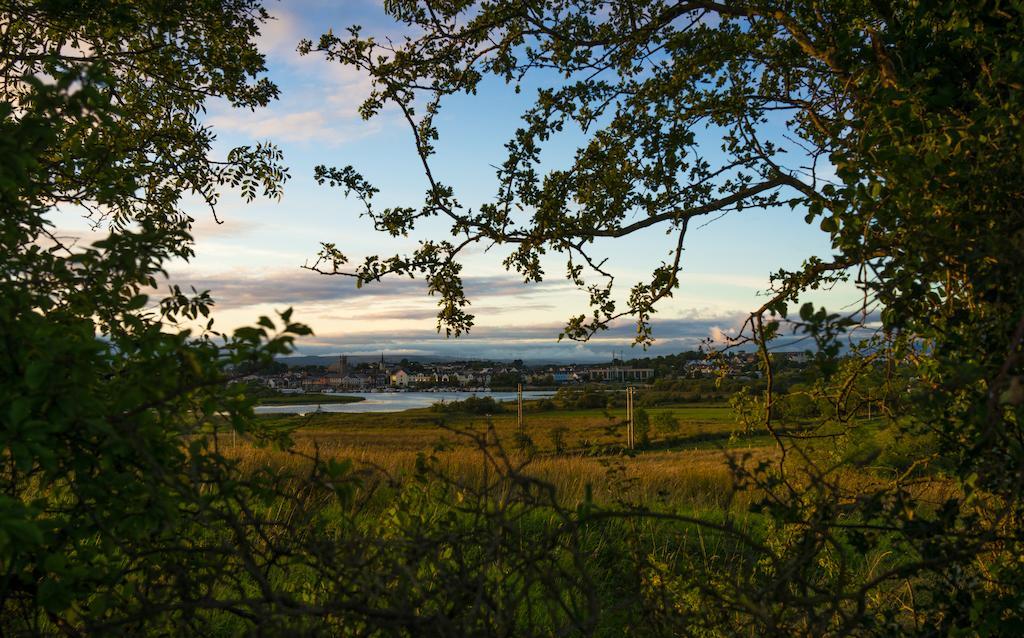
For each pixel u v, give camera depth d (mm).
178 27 5340
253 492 2430
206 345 2686
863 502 2514
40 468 2486
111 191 3584
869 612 2977
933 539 2510
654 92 4637
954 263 2420
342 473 2275
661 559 3395
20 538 1872
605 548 3367
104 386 2578
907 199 2354
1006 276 2279
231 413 2611
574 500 6992
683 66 4586
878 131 2641
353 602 1919
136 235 2514
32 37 4461
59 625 2156
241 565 2625
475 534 2207
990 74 2520
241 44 5977
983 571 2814
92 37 4773
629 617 2590
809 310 2131
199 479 2451
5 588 2305
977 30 2658
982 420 2180
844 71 3564
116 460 2500
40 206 2945
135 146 5062
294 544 2355
